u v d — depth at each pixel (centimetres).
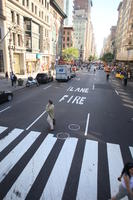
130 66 4594
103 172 603
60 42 7069
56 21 6066
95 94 1977
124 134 916
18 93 1942
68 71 3159
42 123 1037
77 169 615
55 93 1969
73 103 1536
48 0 4897
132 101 1677
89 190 521
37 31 4300
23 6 3438
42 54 4778
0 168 615
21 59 3678
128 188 373
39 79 2752
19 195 499
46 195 500
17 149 741
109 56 10394
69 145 782
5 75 3039
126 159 688
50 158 679
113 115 1227
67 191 515
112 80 3428
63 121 1082
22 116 1157
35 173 590
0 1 2734
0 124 1015
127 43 6500
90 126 1012
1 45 2966
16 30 3284
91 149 754
